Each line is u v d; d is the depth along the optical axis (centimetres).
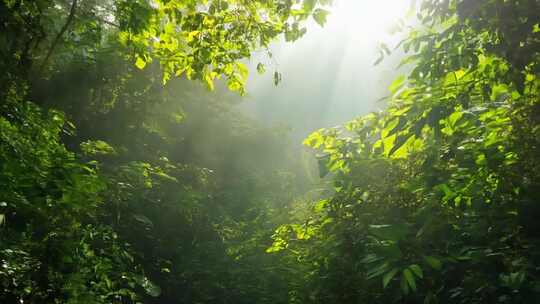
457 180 307
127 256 636
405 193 394
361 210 431
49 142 449
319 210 488
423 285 339
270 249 573
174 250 941
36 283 374
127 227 805
